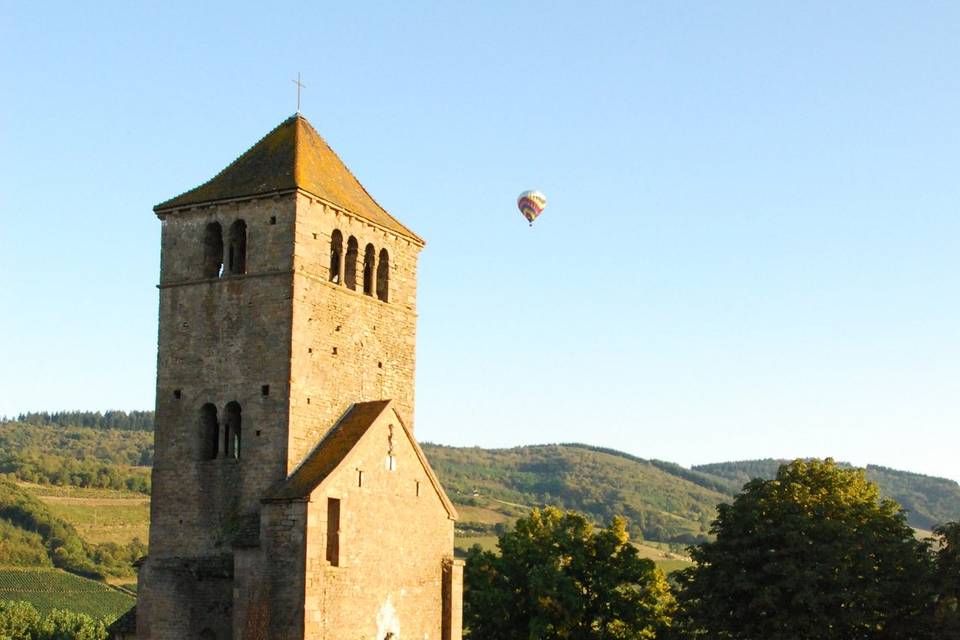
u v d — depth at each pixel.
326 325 63.72
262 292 62.44
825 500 82.12
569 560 92.44
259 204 63.28
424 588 66.06
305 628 57.06
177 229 65.44
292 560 57.88
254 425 61.50
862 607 74.44
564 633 88.88
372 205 70.00
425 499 66.81
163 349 64.62
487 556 94.94
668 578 92.75
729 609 76.75
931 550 80.75
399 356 69.25
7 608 162.50
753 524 78.31
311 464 60.94
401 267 70.12
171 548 62.59
